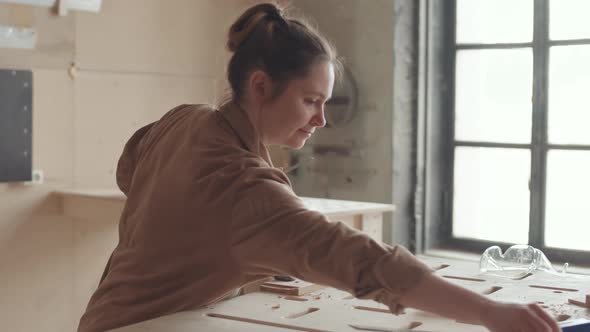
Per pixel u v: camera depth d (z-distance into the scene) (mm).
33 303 2953
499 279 1822
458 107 3516
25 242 2910
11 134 2803
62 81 2971
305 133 1383
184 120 1468
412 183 3490
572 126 3197
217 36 3561
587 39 3131
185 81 3430
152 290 1371
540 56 3252
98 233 3143
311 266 1126
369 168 3488
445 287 1078
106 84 3121
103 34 3098
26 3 2805
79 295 3094
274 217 1168
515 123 3359
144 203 1416
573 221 3215
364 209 2768
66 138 2998
